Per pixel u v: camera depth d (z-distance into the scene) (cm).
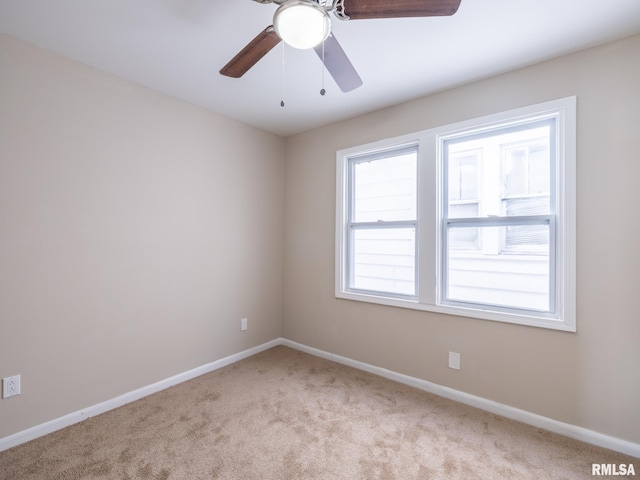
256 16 162
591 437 183
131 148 227
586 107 185
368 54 193
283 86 235
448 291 245
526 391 204
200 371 271
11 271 177
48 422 189
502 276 222
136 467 161
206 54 196
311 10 119
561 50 188
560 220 195
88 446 177
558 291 196
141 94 233
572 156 188
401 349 260
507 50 188
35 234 185
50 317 191
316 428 195
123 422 200
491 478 156
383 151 279
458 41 180
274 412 213
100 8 156
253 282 320
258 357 313
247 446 178
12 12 158
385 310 270
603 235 180
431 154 244
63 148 195
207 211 277
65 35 177
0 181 173
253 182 318
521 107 206
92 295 208
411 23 165
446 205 245
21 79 180
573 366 189
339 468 161
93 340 209
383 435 189
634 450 172
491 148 227
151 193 239
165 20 165
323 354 312
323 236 314
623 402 176
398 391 244
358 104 264
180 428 194
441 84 229
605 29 169
